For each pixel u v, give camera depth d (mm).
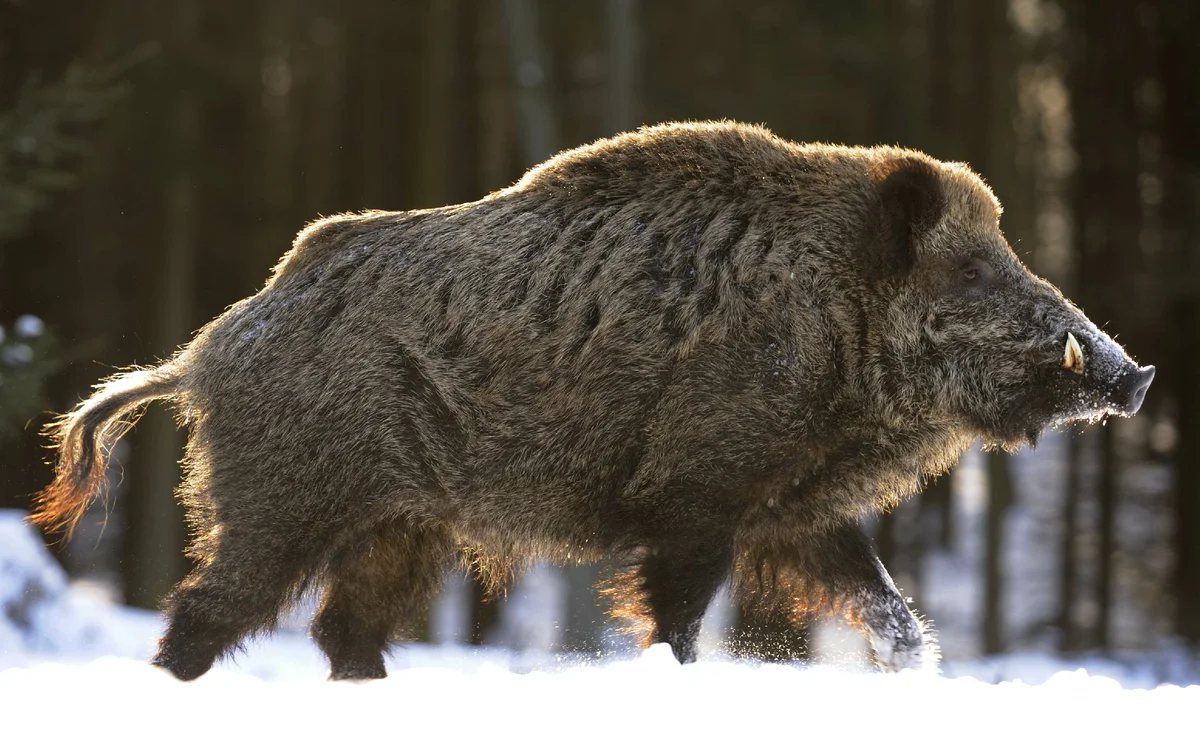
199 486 10305
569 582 27281
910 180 9820
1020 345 9820
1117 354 9625
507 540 10211
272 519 9992
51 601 16672
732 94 32312
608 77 30500
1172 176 33406
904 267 9875
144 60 29312
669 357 9578
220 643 10094
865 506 10141
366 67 36438
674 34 33156
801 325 9625
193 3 30953
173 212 31703
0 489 27438
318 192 37688
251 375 10109
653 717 7227
